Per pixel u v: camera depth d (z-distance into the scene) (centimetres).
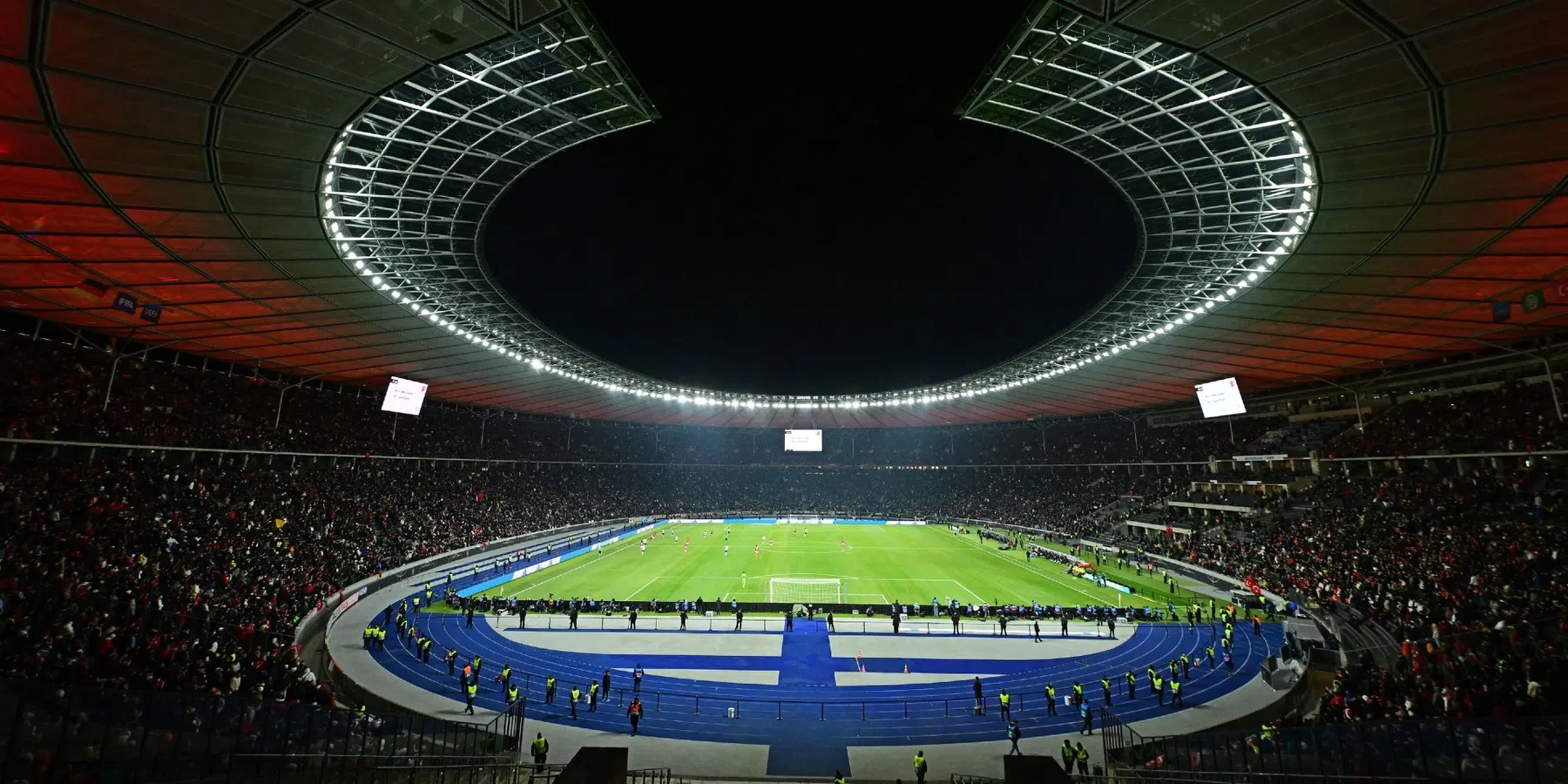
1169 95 2041
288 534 3900
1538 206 2131
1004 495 9212
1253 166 2409
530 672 2873
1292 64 1623
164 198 2097
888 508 10125
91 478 3169
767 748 2188
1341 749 1288
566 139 2470
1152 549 5631
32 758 961
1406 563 3356
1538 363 4153
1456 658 1988
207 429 4156
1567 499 3341
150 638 2178
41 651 1717
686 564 5591
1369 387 5422
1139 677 2822
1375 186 2145
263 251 2666
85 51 1387
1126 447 8181
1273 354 4706
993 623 3734
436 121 2231
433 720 1781
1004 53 1919
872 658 3116
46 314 3259
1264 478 5638
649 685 2752
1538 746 1011
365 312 3753
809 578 4947
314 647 3059
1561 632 2077
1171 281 3753
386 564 4478
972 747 2206
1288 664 2795
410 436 6412
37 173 1862
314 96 1723
